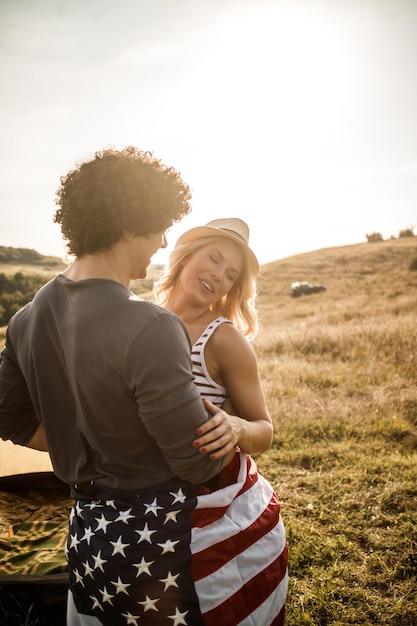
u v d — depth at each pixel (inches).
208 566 56.7
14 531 115.8
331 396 263.1
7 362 60.3
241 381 66.9
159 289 79.3
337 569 118.3
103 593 55.6
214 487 60.4
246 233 76.1
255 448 62.5
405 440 205.6
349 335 393.7
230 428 54.1
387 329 398.9
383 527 138.9
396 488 158.7
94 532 55.2
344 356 355.9
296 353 374.3
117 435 51.3
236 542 59.5
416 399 250.8
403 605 108.3
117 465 53.1
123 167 51.4
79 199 51.2
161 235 54.9
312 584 114.4
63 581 92.5
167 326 48.7
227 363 66.6
